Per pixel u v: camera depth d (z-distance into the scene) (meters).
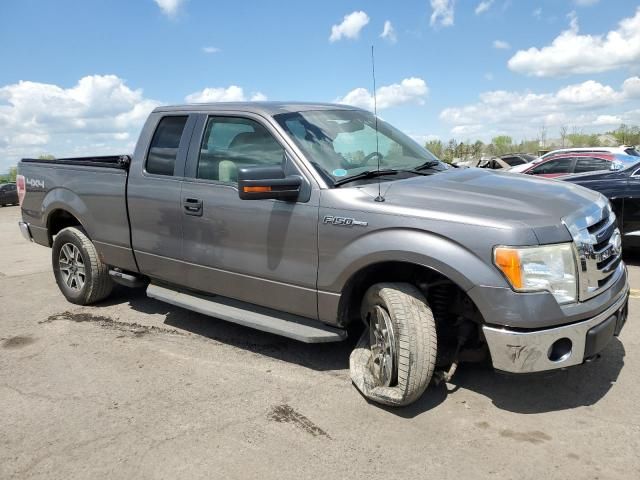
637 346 4.34
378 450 3.04
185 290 4.77
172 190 4.55
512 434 3.17
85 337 4.93
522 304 2.99
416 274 3.59
